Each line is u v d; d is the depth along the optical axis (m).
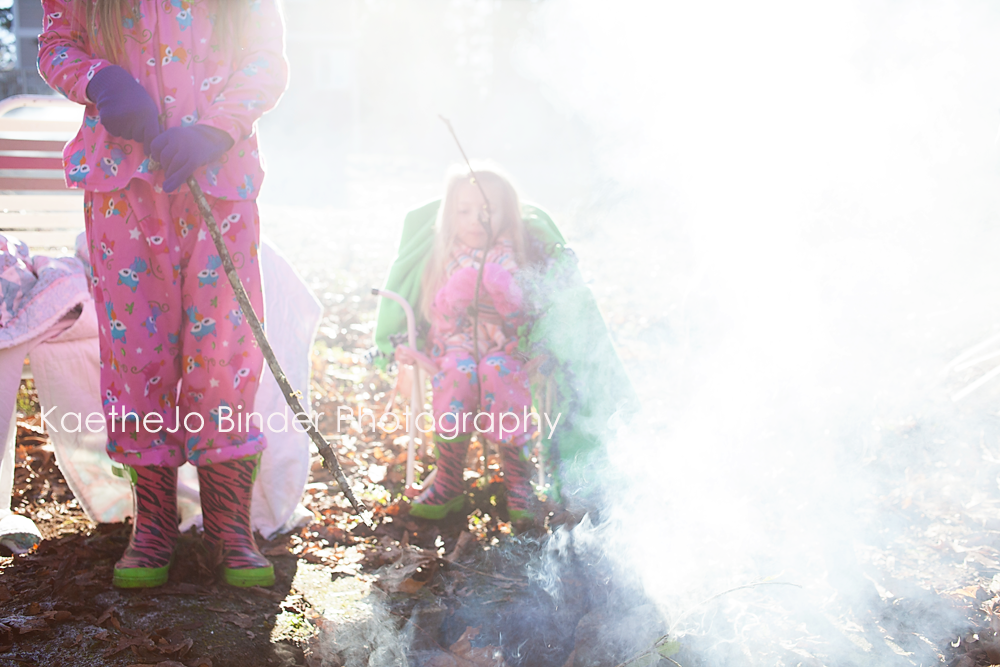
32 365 2.94
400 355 3.49
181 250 2.49
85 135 2.46
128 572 2.50
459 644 2.46
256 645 2.34
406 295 3.67
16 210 4.02
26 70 27.80
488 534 3.24
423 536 3.24
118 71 2.35
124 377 2.50
